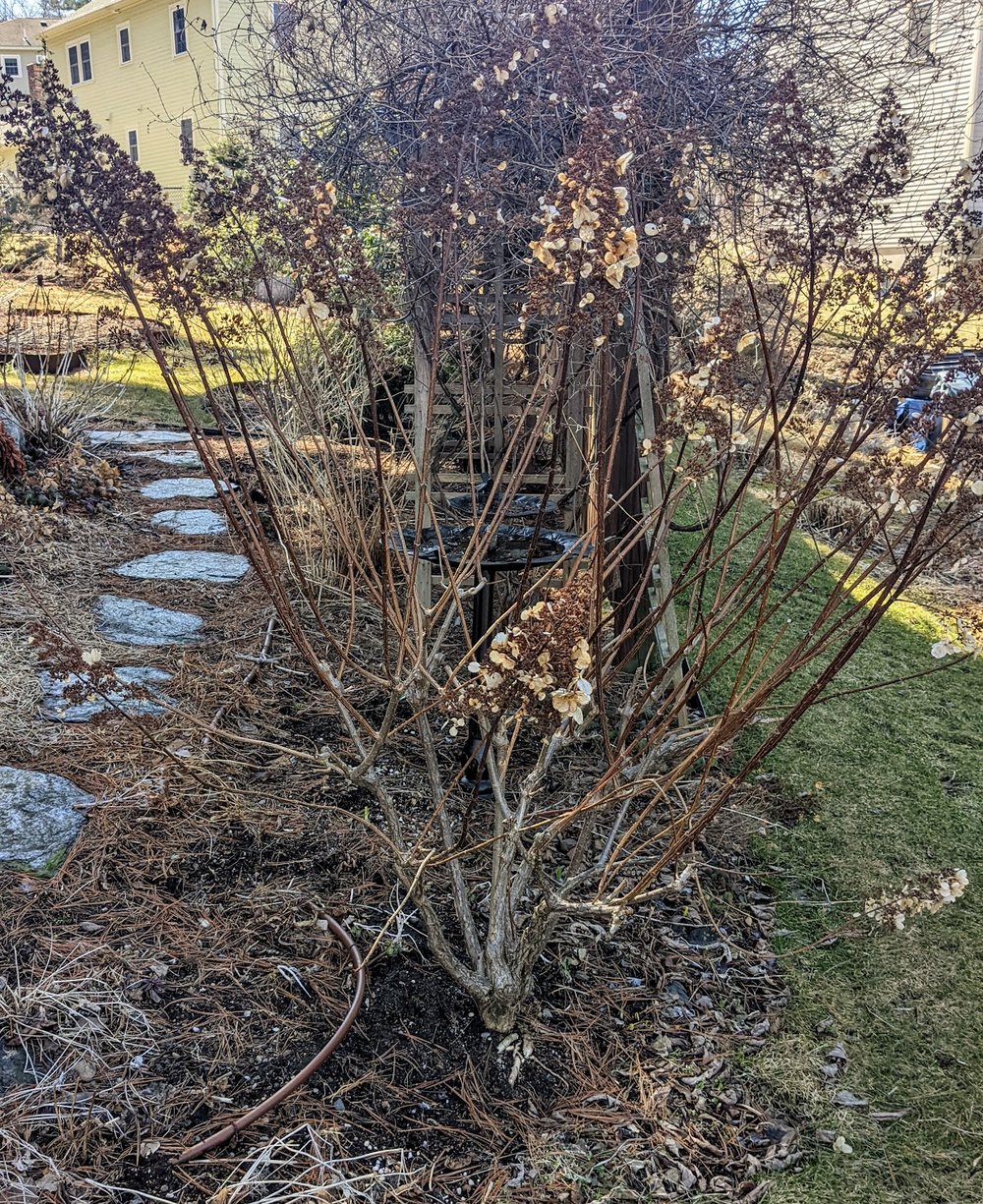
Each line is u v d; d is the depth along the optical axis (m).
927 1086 2.46
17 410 5.76
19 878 2.58
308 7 4.11
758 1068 2.46
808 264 2.29
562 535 3.41
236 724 3.48
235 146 4.32
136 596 4.40
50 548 4.69
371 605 4.50
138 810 2.93
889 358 2.37
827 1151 2.26
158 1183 1.92
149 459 6.43
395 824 2.49
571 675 1.87
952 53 4.37
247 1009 2.36
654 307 3.63
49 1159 1.91
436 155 2.91
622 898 2.19
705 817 2.06
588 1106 2.29
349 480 4.34
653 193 3.57
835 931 2.88
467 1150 2.13
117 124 22.62
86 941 2.44
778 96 2.66
